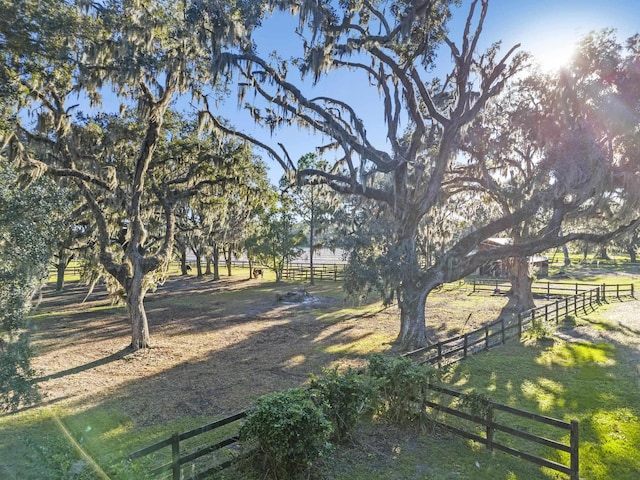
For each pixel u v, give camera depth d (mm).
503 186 16281
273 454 4586
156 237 17359
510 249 13023
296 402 4930
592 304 19594
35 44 6762
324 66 11211
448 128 12125
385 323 16219
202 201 17062
